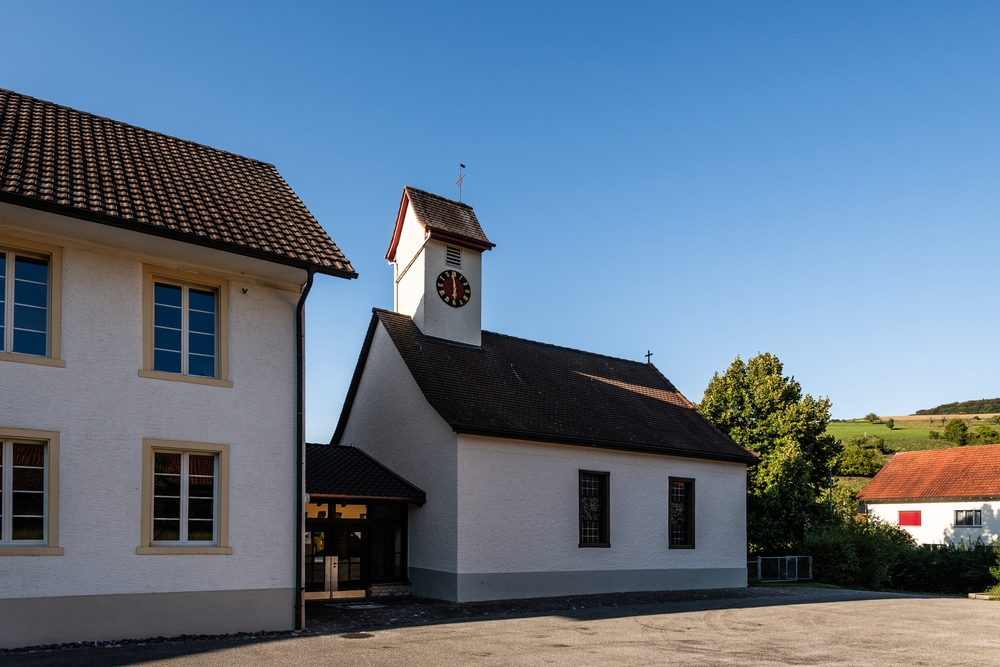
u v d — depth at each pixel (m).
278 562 13.30
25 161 12.20
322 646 11.50
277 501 13.40
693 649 11.69
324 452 21.34
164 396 12.45
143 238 12.28
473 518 18.73
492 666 10.11
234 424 13.09
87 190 12.23
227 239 12.89
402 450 20.89
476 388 21.23
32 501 11.27
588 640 12.45
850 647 12.11
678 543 23.64
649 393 27.12
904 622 15.47
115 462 11.88
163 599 12.06
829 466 35.12
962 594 31.42
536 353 25.55
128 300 12.35
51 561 11.20
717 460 24.84
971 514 42.31
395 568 19.88
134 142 15.16
